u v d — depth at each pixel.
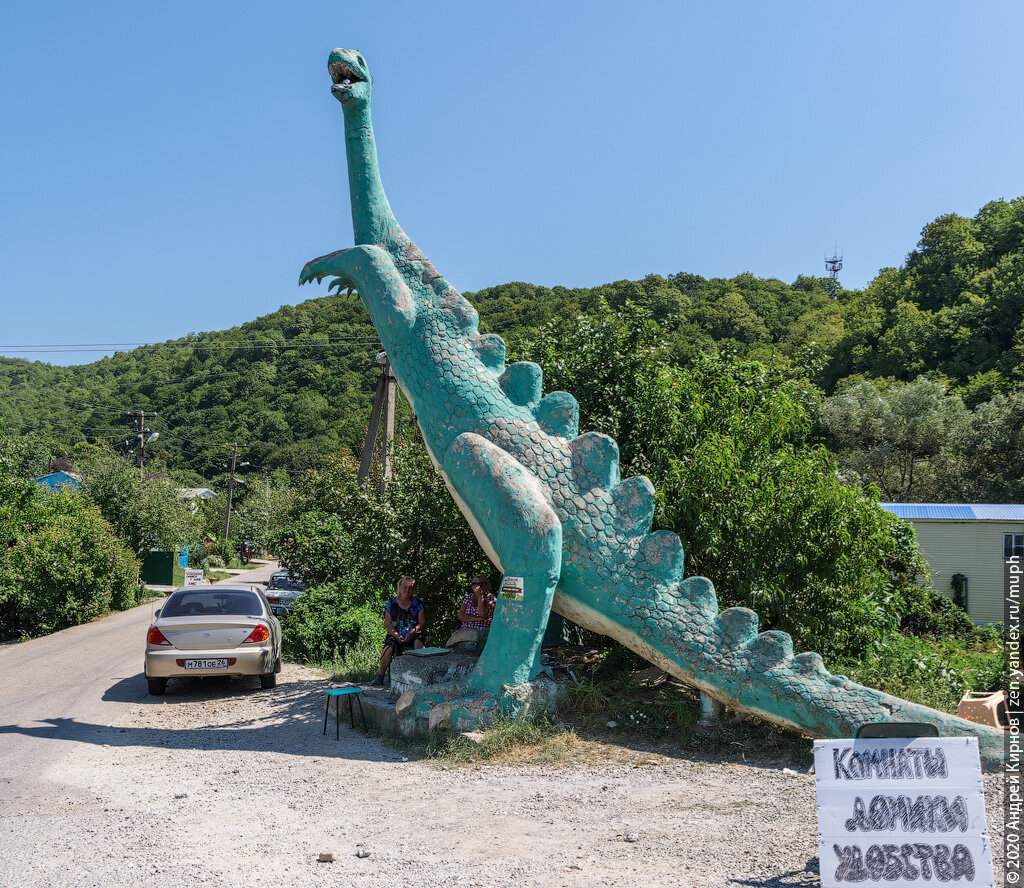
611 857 4.61
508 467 8.11
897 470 38.38
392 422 20.38
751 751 7.19
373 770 6.90
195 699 10.49
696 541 8.79
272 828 5.27
